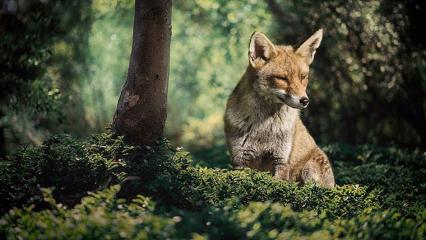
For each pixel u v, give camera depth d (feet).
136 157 35.22
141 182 33.22
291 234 26.13
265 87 38.22
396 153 60.13
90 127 78.95
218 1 89.40
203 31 105.81
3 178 32.53
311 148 42.60
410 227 28.94
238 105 39.17
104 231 24.58
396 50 66.74
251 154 39.32
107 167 32.96
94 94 87.45
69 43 76.69
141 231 24.34
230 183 34.24
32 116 63.93
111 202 28.25
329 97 76.84
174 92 119.55
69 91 76.69
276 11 78.64
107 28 94.68
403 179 47.34
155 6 36.37
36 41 60.90
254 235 25.76
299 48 40.27
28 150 35.14
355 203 34.99
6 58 59.06
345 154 61.62
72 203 31.76
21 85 59.36
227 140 40.04
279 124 38.88
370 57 69.77
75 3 72.74
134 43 37.04
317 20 71.10
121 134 36.63
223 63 110.73
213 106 119.44
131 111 36.60
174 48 110.83
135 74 36.70
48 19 63.05
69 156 33.71
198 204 31.83
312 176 41.47
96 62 92.73
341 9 67.87
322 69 74.64
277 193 34.32
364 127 76.13
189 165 35.29
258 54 39.29
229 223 26.58
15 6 64.18
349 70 72.49
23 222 26.94
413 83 67.72
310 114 78.23
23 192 31.96
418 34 63.31
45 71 67.62
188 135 111.34
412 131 72.18
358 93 74.23
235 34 93.97
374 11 64.85
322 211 33.42
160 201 31.89
